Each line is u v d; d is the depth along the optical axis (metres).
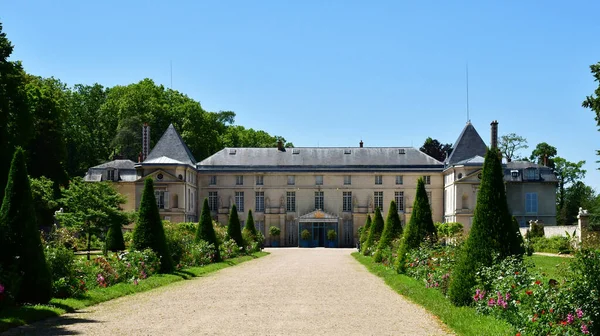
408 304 18.55
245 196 83.06
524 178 76.44
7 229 17.03
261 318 15.60
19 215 17.20
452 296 17.11
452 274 18.17
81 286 19.23
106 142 93.31
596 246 14.61
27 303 16.64
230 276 28.86
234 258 43.50
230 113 127.75
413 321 15.23
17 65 41.50
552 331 12.03
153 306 17.80
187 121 91.56
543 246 48.03
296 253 59.16
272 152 85.00
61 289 18.28
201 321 15.02
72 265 19.56
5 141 36.94
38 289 16.97
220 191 83.06
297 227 82.88
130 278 23.58
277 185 83.12
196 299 19.53
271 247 80.69
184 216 74.94
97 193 43.19
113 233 44.41
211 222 39.69
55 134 57.47
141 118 90.25
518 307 13.54
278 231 81.31
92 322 14.77
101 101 97.56
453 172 76.44
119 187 80.12
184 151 79.06
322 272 31.70
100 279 21.05
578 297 12.04
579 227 45.91
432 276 21.42
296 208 83.06
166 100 97.44
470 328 13.32
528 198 76.19
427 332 13.66
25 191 17.45
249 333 13.41
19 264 16.84
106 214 42.31
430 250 25.39
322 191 83.31
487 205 16.95
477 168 75.19
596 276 12.18
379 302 19.03
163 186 75.06
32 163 55.44
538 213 76.12
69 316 15.77
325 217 81.56
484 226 16.83
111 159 88.75
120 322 14.78
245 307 17.67
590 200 86.94
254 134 118.81
